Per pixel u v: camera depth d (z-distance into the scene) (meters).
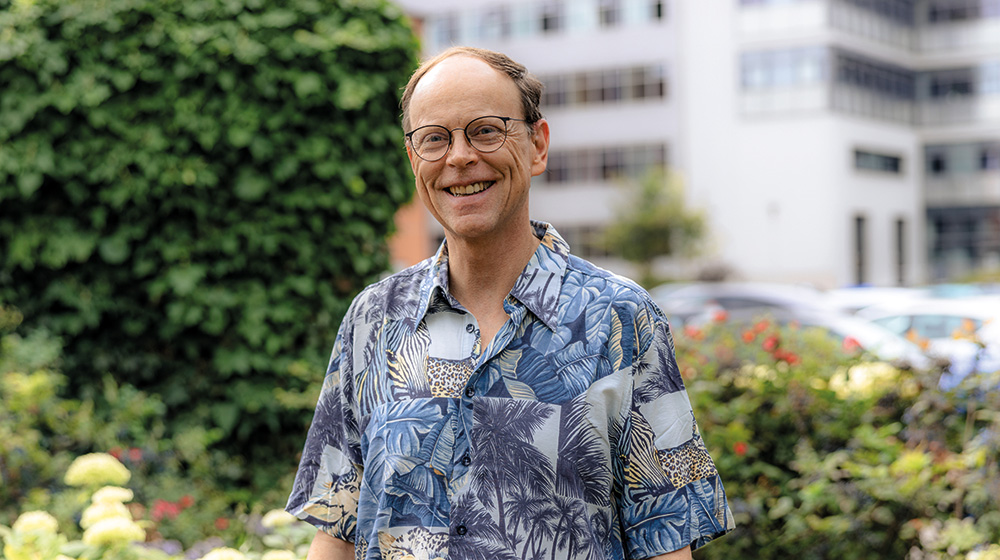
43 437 4.56
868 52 34.09
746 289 13.84
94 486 3.43
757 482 4.58
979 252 36.53
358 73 5.21
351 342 1.87
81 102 4.91
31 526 2.93
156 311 5.23
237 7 5.03
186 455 4.73
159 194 5.01
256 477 5.01
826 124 32.22
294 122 5.11
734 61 33.31
